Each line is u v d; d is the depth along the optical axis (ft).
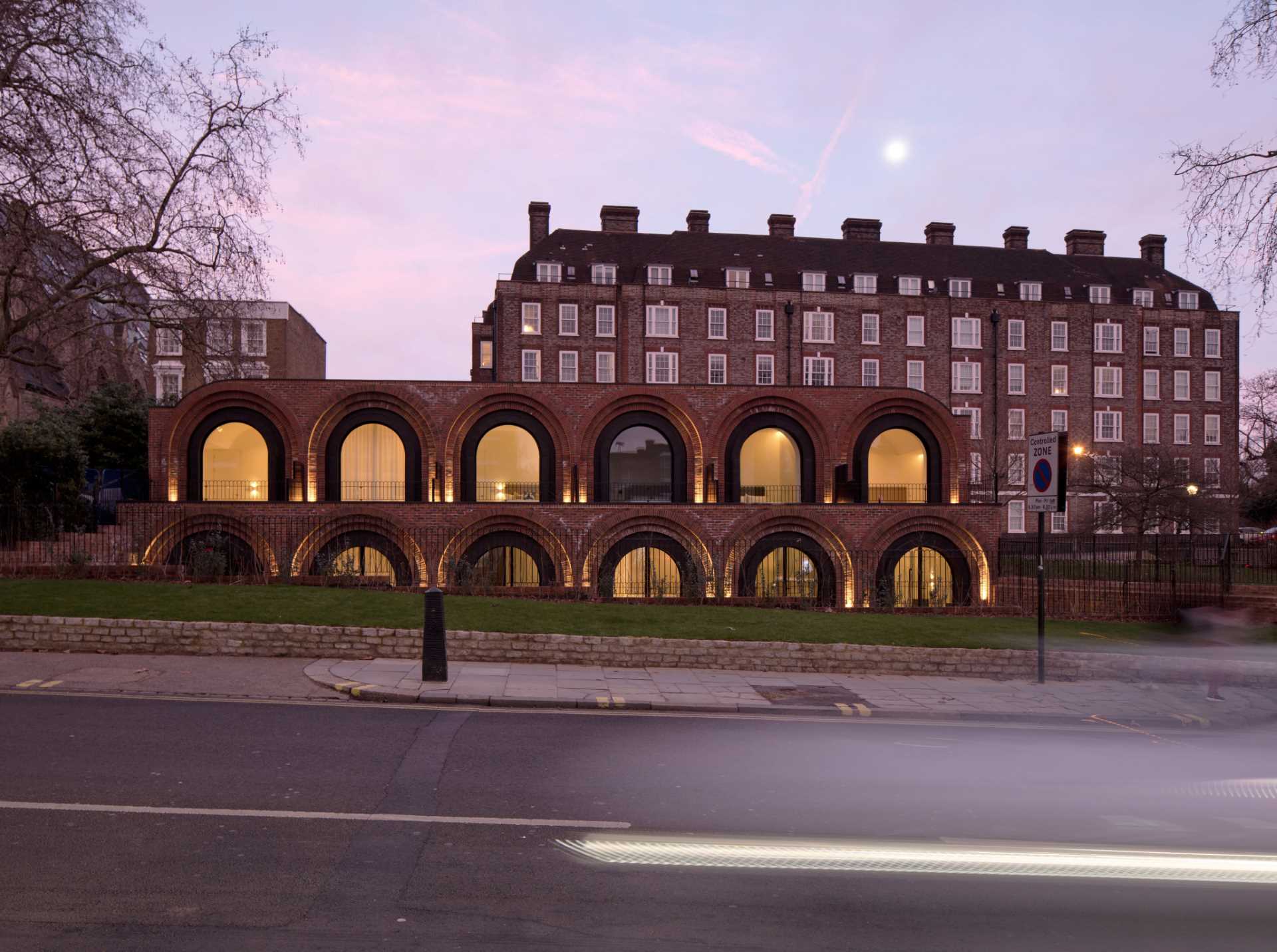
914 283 185.78
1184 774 26.37
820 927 15.46
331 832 19.66
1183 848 19.81
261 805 21.34
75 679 35.76
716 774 25.26
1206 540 96.17
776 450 91.97
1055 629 55.77
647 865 18.16
